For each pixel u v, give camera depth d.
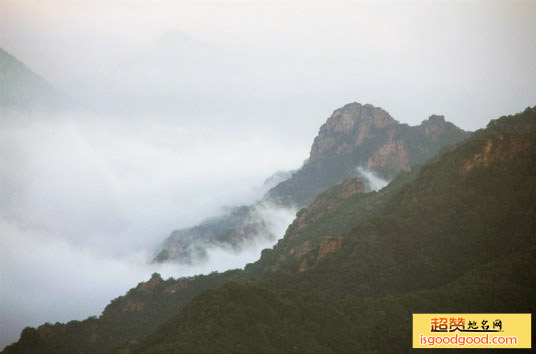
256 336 143.75
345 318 152.38
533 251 158.25
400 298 157.88
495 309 146.50
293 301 159.00
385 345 144.25
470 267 168.25
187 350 134.25
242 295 156.88
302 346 142.12
